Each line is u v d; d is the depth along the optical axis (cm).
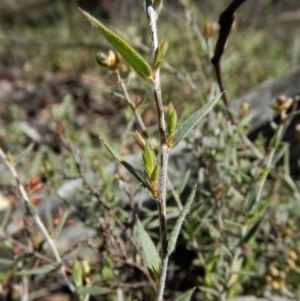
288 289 22
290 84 28
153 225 20
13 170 17
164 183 10
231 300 19
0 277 24
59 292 25
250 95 29
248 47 49
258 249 22
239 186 22
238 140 22
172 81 45
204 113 10
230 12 16
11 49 70
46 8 89
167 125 10
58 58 67
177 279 23
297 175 26
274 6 77
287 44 62
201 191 20
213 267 21
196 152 22
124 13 83
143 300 21
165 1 63
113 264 20
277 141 19
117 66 17
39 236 25
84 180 20
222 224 20
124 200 24
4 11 90
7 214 21
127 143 31
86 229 25
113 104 51
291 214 25
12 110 44
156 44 10
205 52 26
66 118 46
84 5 86
